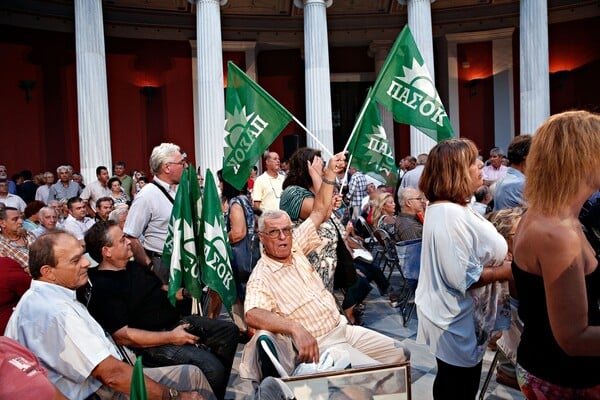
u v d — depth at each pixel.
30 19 12.52
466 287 2.23
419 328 2.51
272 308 2.73
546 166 1.50
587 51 14.20
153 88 14.28
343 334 2.86
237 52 15.16
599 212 2.58
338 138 16.19
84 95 11.30
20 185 10.65
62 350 2.34
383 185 7.93
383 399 2.18
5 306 3.31
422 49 12.45
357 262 5.61
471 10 15.09
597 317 1.52
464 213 2.28
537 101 12.10
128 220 4.00
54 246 2.45
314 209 3.15
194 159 14.73
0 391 1.50
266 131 3.91
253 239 4.42
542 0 12.10
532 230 1.52
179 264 3.33
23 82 12.38
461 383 2.36
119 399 2.57
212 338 3.33
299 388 2.14
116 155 13.95
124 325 3.00
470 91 15.33
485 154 15.24
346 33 15.62
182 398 2.56
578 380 1.52
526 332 1.64
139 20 14.09
